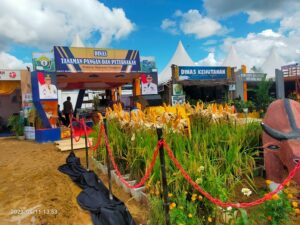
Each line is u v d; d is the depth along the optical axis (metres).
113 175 6.62
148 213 4.36
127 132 6.98
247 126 6.77
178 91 21.88
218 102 23.44
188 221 3.53
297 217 4.16
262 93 21.89
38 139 13.70
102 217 4.50
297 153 4.11
